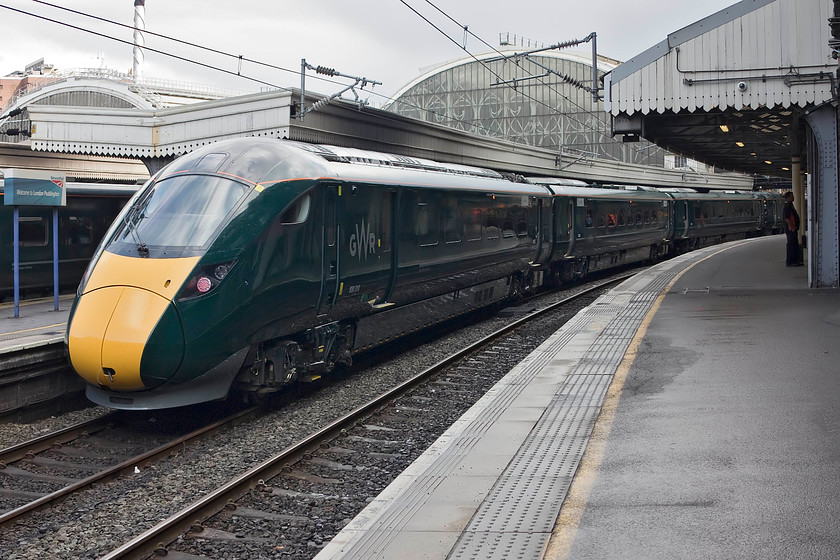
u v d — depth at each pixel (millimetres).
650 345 11062
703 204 38906
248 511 6996
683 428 7004
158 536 6211
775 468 5812
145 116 24344
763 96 15047
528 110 71438
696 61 15336
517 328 16734
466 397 11086
